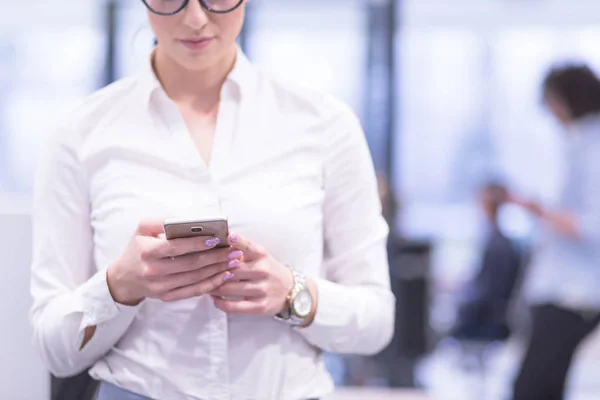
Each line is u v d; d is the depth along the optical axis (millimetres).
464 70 8555
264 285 1253
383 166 8484
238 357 1303
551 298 3311
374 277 1408
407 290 5855
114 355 1344
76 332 1305
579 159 3320
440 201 8562
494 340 5910
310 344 1379
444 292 7746
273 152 1353
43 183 1359
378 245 1421
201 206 1303
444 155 8578
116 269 1241
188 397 1289
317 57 8555
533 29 8453
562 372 3326
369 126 8516
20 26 8586
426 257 5879
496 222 6062
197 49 1296
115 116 1364
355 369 5609
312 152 1375
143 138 1343
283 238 1315
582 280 3258
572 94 3354
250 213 1307
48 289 1346
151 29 1361
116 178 1324
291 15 8539
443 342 6551
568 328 3301
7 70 8633
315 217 1353
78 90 8625
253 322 1310
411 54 8594
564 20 8391
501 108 8516
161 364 1294
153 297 1238
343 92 8555
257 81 1412
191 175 1320
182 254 1200
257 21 8562
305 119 1390
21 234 1719
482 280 5965
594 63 8375
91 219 1368
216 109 1398
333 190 1398
